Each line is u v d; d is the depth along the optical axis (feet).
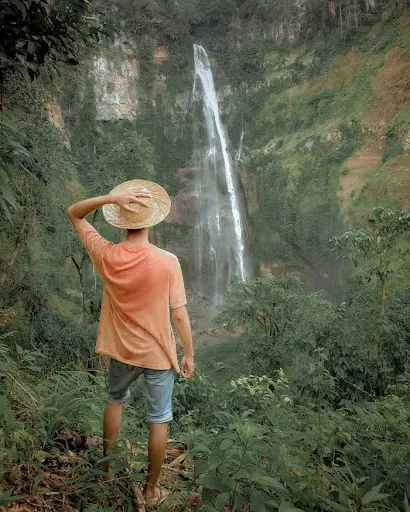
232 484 7.09
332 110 143.64
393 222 29.40
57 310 40.16
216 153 162.71
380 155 126.72
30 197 32.32
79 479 7.93
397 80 130.62
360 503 7.23
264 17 165.48
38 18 13.65
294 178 140.67
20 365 11.96
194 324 125.49
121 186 8.70
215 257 152.15
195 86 167.12
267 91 160.86
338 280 117.60
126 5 159.53
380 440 11.19
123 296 8.16
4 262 33.12
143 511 8.05
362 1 146.61
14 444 8.16
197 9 171.12
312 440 9.70
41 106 37.47
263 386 22.30
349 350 26.00
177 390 22.41
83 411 11.00
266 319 52.42
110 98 151.23
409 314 29.30
